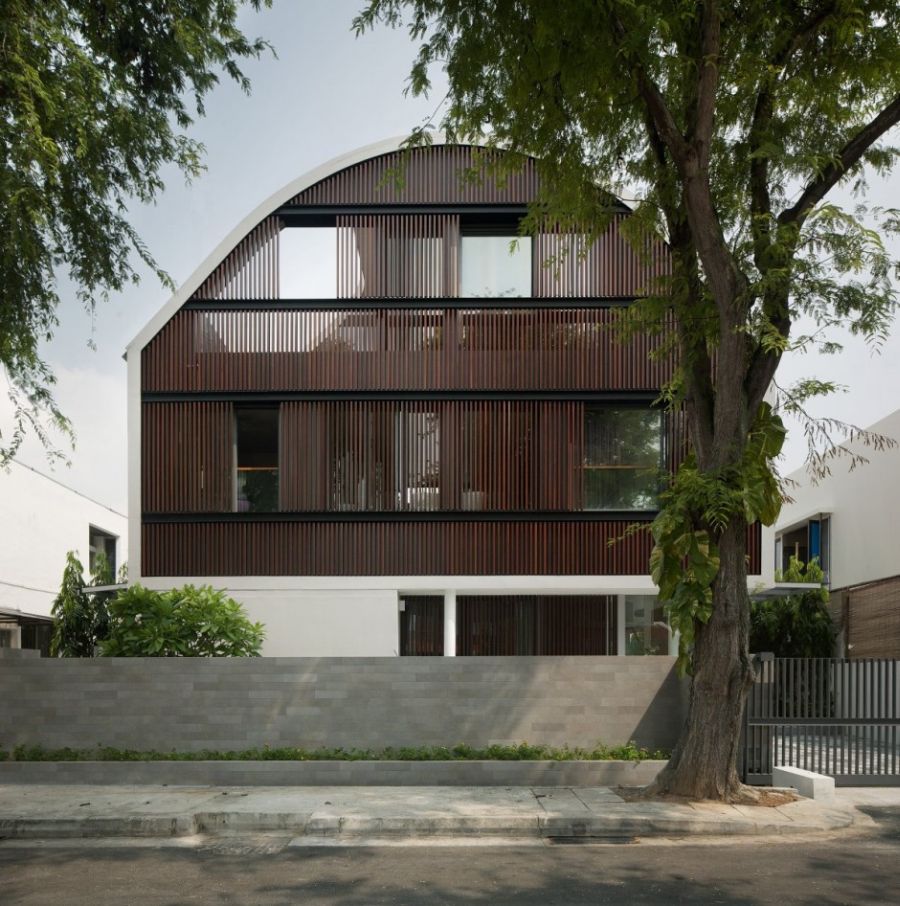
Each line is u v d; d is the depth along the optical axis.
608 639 18.69
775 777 11.37
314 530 17.28
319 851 8.59
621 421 17.66
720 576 10.47
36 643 30.06
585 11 9.40
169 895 7.06
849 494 24.98
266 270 17.78
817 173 10.38
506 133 11.54
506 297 17.72
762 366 10.82
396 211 17.86
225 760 11.65
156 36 11.93
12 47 9.87
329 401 17.50
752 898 6.82
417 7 10.49
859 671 11.73
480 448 17.41
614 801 10.23
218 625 14.42
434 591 17.58
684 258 11.56
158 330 17.61
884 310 10.45
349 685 12.16
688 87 10.80
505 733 12.09
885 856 8.18
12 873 7.84
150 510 17.31
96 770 11.51
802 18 10.68
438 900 6.85
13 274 11.63
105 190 12.02
